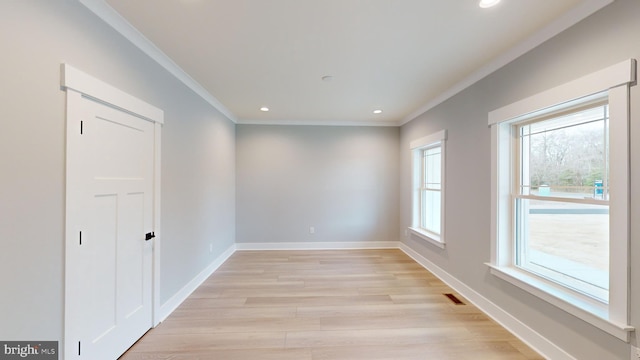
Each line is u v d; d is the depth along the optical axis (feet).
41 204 4.45
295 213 16.88
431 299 9.65
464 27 6.43
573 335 5.77
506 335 7.38
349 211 17.03
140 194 7.08
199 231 10.97
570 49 5.80
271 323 7.97
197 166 10.68
